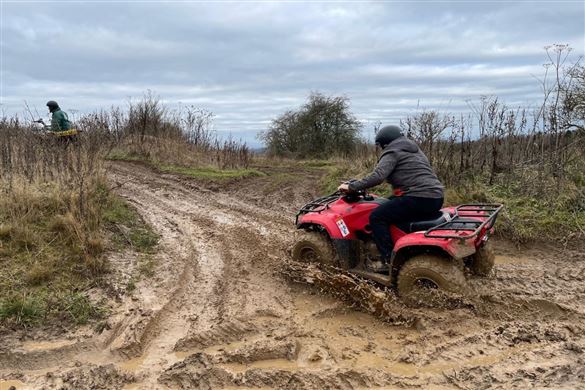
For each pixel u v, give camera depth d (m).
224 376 4.10
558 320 4.93
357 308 5.34
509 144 10.09
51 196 7.22
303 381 4.01
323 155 30.94
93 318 5.08
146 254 6.94
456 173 9.61
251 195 11.34
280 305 5.49
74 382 4.08
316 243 5.84
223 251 7.29
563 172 8.88
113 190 9.70
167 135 16.73
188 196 10.93
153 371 4.25
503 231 7.68
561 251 7.16
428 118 10.31
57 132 9.94
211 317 5.20
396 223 5.44
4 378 4.17
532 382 3.84
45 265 5.82
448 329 4.71
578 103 9.55
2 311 4.93
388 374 4.05
